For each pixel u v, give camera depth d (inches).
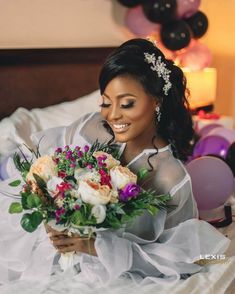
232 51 135.0
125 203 44.9
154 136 54.1
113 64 47.6
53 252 52.5
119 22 113.6
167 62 52.1
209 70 123.6
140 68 47.5
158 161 53.4
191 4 111.3
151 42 52.2
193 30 118.3
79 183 43.7
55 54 96.4
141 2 109.7
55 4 100.0
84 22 106.5
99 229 44.6
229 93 138.9
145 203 45.5
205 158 69.6
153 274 52.0
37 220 43.1
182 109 54.4
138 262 51.0
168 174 52.7
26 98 92.6
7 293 48.7
